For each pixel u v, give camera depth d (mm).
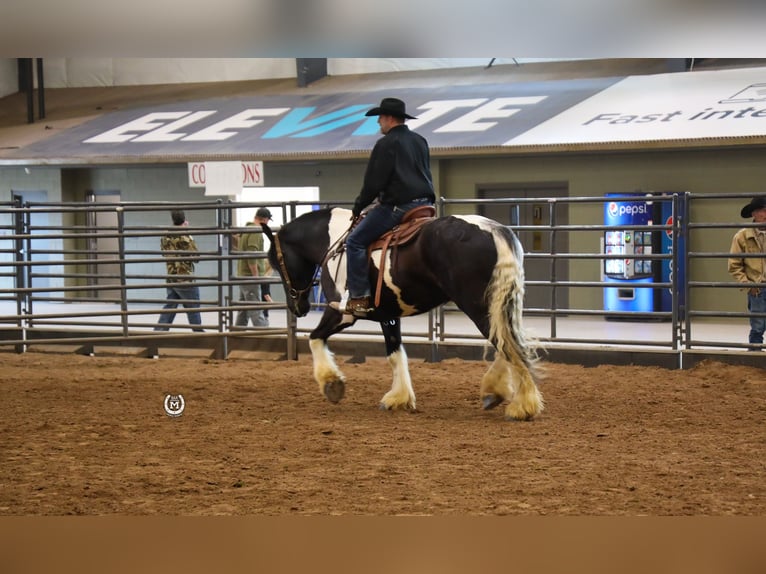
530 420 10570
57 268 29781
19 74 36062
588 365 15094
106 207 16203
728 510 7039
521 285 10008
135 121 30172
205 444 9578
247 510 7164
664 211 23312
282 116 28500
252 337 16891
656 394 12391
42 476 8305
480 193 25438
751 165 22391
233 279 16891
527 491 7582
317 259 11930
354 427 10375
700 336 19422
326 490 7695
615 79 26141
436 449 9172
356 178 26469
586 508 7105
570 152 23125
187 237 19094
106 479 8164
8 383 13852
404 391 11438
